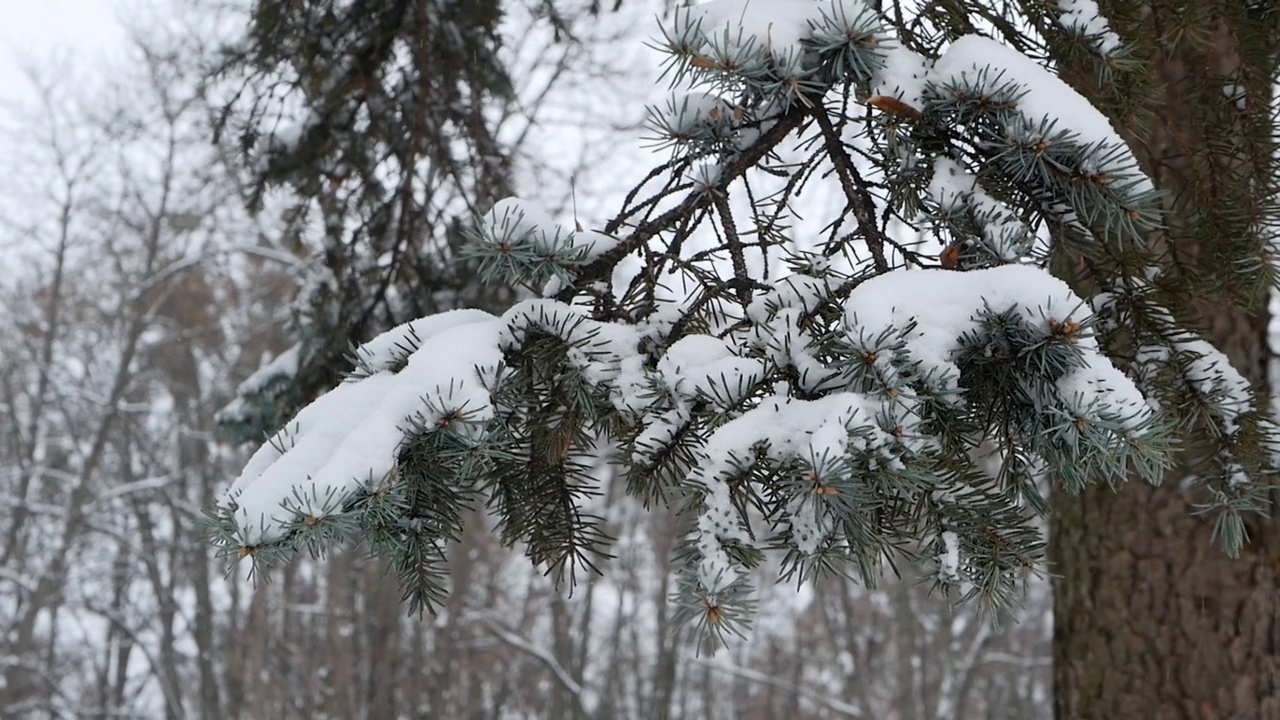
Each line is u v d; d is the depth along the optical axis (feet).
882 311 4.05
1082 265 5.63
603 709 57.21
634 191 5.19
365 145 12.35
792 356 4.20
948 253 4.65
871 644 51.31
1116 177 4.58
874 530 4.21
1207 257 6.48
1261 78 6.38
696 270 5.01
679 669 65.87
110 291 54.49
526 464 5.08
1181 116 7.75
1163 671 10.37
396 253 11.85
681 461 4.43
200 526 4.24
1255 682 10.03
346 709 45.52
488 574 56.54
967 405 4.25
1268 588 10.08
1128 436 3.98
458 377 4.39
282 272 46.60
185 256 50.93
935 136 4.88
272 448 4.54
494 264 4.79
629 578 57.72
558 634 54.29
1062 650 11.32
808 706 66.33
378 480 4.18
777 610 60.90
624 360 4.65
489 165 12.42
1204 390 5.54
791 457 3.86
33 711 47.60
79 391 48.55
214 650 54.70
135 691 54.54
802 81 4.72
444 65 12.00
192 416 54.75
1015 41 5.73
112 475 58.39
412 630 51.39
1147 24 6.37
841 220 5.19
